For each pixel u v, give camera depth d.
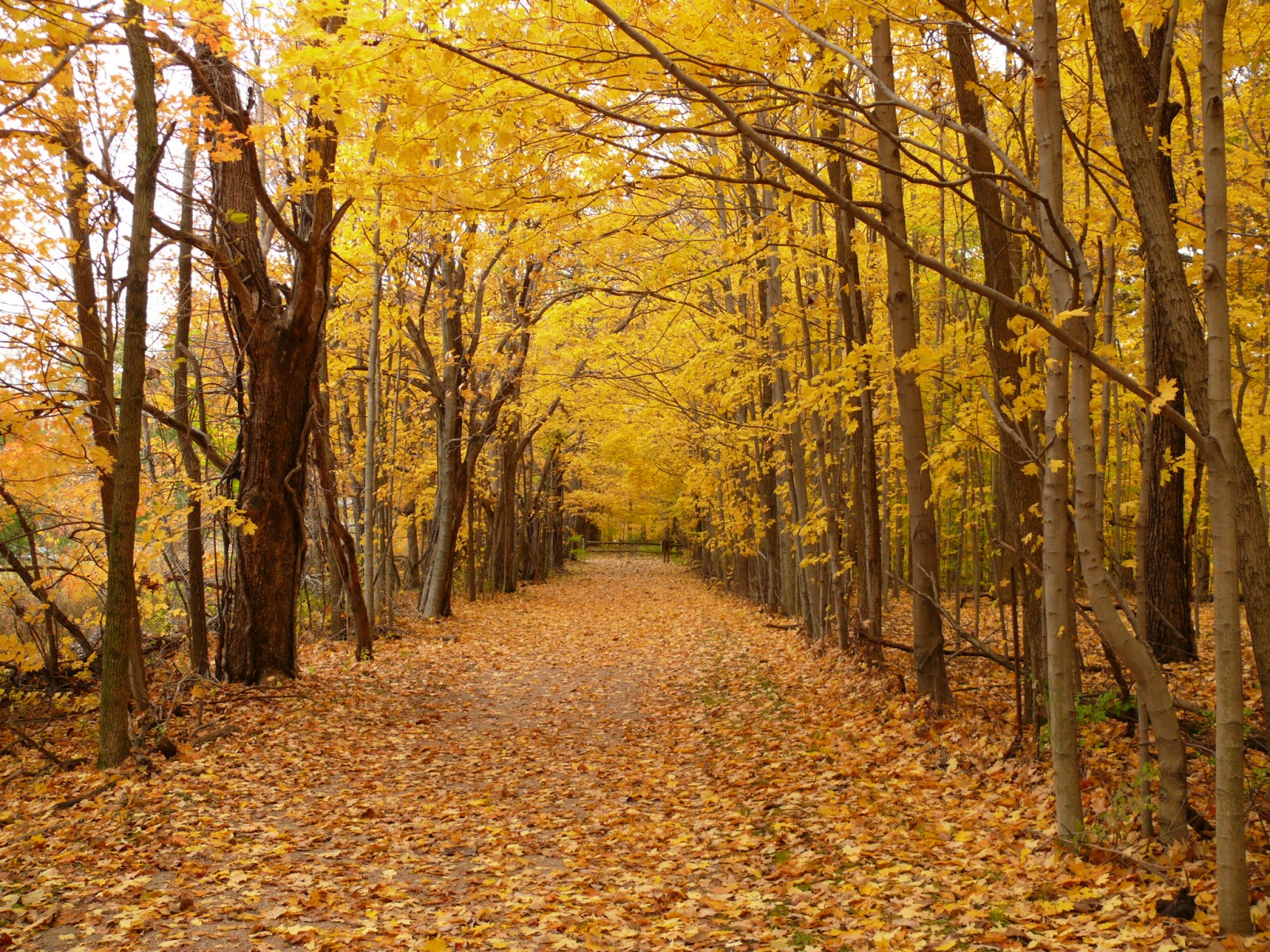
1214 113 3.15
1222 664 3.27
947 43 6.16
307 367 10.41
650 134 4.30
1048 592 4.39
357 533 19.66
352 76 3.69
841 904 4.05
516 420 24.00
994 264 6.41
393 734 8.70
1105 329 5.11
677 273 6.88
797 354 10.86
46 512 8.91
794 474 12.98
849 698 8.65
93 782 6.41
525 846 5.38
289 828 5.62
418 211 4.81
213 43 5.95
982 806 5.21
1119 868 4.02
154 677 10.25
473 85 3.84
